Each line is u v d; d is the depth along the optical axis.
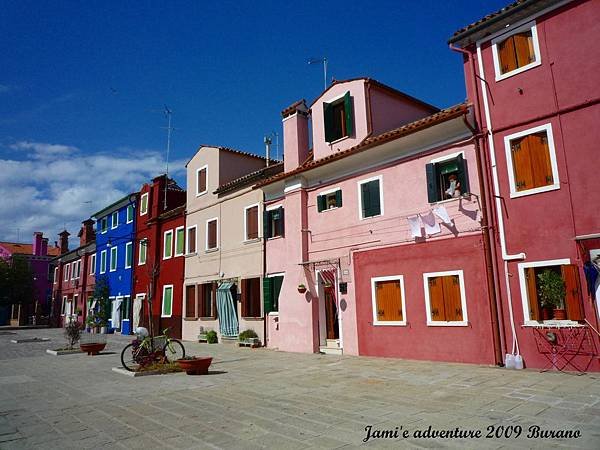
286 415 7.22
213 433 6.36
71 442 6.16
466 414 6.92
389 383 9.73
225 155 23.61
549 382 9.03
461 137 12.76
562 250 10.49
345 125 16.91
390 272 14.10
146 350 12.80
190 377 11.39
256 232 20.19
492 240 11.73
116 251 34.50
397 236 14.09
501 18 11.84
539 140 11.16
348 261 15.50
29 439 6.37
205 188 24.20
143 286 29.48
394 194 14.38
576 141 10.54
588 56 10.55
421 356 12.95
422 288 13.17
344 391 9.04
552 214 10.74
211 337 21.39
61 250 49.72
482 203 11.98
